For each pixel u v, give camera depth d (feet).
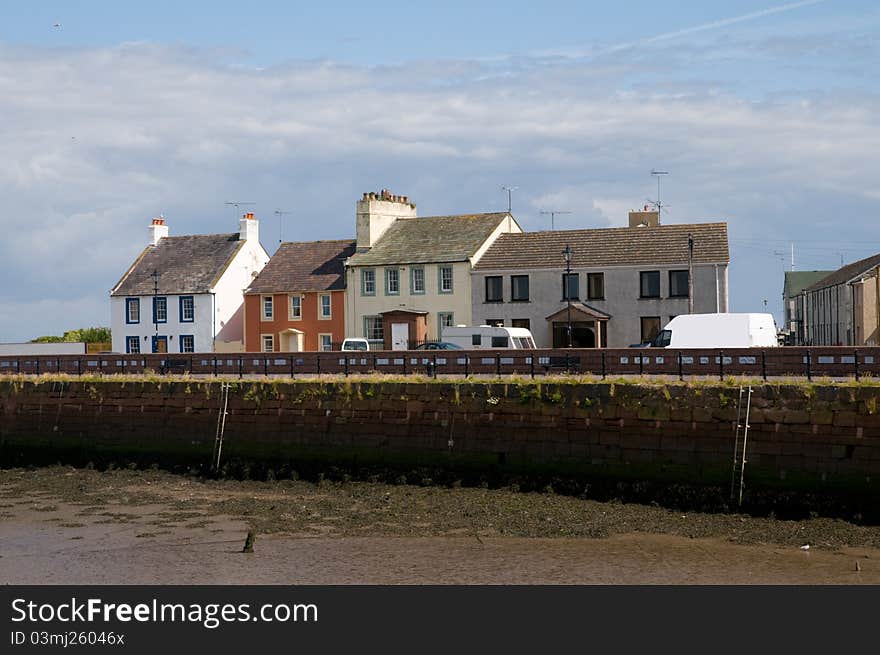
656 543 85.76
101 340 264.72
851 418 89.66
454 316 207.21
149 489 117.08
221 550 88.63
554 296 199.52
